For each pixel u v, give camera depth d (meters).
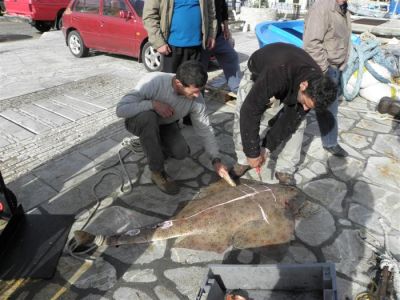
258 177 3.62
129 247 2.79
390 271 2.49
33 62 7.93
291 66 2.46
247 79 3.38
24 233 2.90
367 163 3.92
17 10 12.30
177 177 3.65
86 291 2.45
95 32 7.86
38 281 2.53
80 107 5.33
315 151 4.14
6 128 4.61
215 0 4.60
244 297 2.32
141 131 3.18
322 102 2.26
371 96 5.56
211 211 2.80
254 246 2.70
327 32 3.61
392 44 7.21
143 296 2.42
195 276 2.55
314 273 2.27
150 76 3.21
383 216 3.12
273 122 3.49
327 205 3.24
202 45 4.26
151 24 3.99
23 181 3.55
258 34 5.73
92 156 3.99
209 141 3.35
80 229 2.97
